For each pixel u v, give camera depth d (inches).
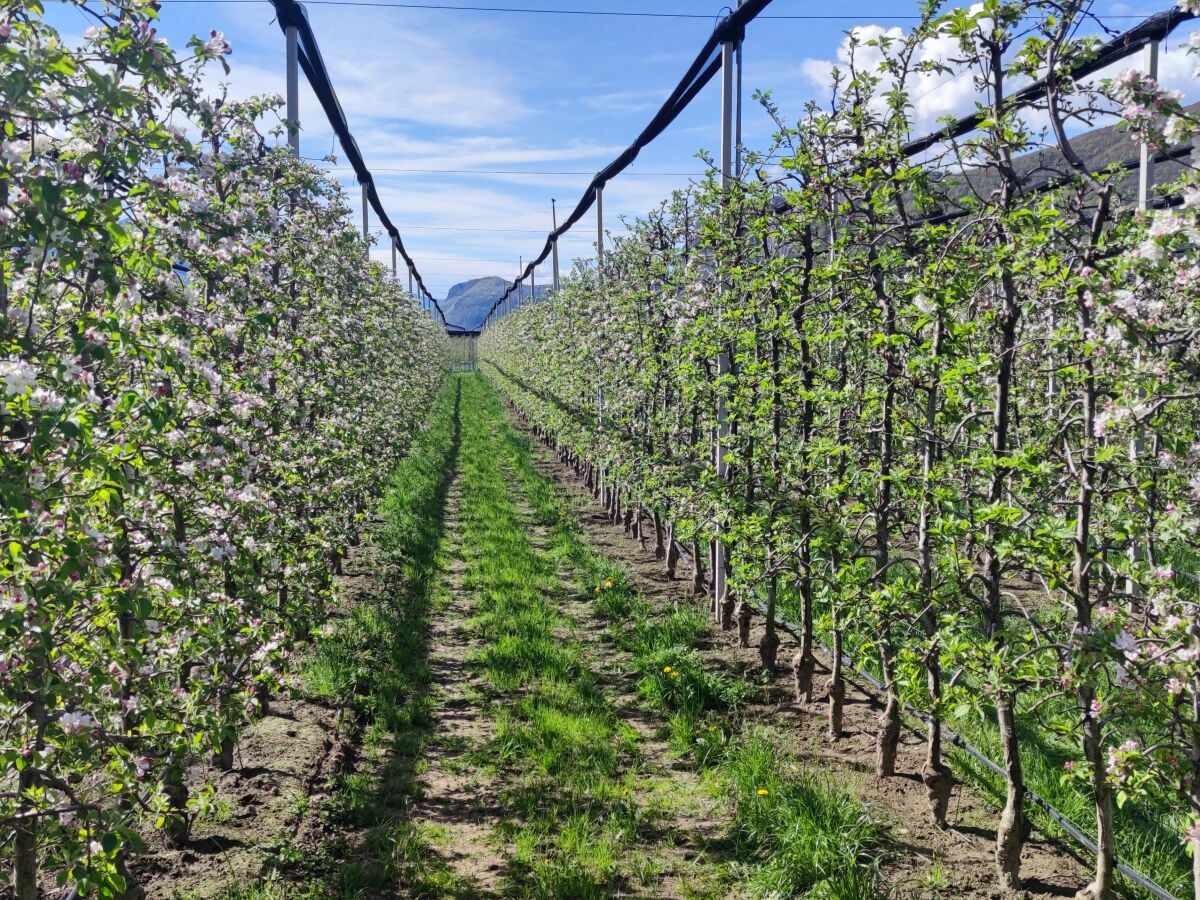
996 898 170.2
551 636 330.0
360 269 442.9
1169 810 185.2
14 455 109.1
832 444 215.3
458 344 2728.8
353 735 244.1
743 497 280.4
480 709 268.1
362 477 374.9
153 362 124.9
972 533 168.6
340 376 354.6
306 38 293.3
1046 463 154.3
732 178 255.9
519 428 1077.8
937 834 194.7
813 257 248.1
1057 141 140.6
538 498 607.2
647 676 282.0
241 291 189.9
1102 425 134.6
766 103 236.1
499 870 184.1
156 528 145.6
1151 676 141.2
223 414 175.0
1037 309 177.5
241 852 184.2
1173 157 124.3
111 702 129.8
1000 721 173.0
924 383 191.5
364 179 554.9
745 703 272.4
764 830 193.9
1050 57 139.8
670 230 407.8
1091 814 197.0
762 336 268.1
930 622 195.5
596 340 528.1
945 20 147.3
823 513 233.6
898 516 226.4
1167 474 144.8
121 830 112.9
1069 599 185.5
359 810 205.8
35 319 126.1
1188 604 132.3
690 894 175.2
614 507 562.3
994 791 211.2
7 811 120.4
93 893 155.5
